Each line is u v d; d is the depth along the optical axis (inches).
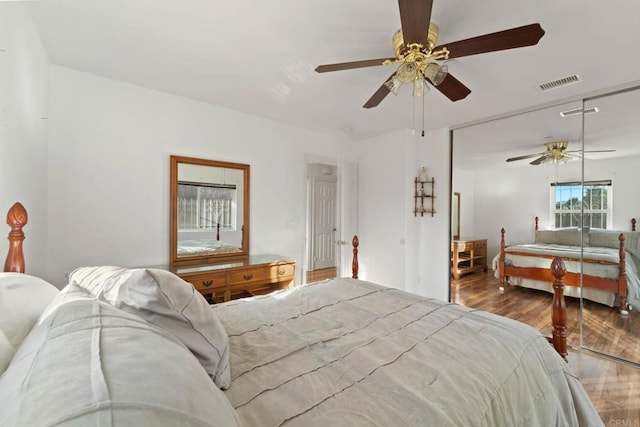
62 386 15.8
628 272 97.1
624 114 96.6
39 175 76.2
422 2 47.7
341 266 166.1
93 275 44.6
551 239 115.3
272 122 134.5
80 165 90.0
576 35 67.5
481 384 36.3
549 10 59.5
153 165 103.3
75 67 87.3
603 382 80.6
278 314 59.7
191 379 20.6
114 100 95.5
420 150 155.0
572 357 96.8
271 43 73.9
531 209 121.4
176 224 107.7
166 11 62.4
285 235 138.9
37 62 71.6
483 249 135.6
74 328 23.0
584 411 46.4
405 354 42.6
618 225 98.8
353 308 63.2
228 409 22.9
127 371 17.9
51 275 85.5
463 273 141.5
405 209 147.9
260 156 130.6
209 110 115.6
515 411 36.7
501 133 128.7
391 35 69.8
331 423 28.3
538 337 50.5
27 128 64.7
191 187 111.7
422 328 52.4
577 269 109.0
